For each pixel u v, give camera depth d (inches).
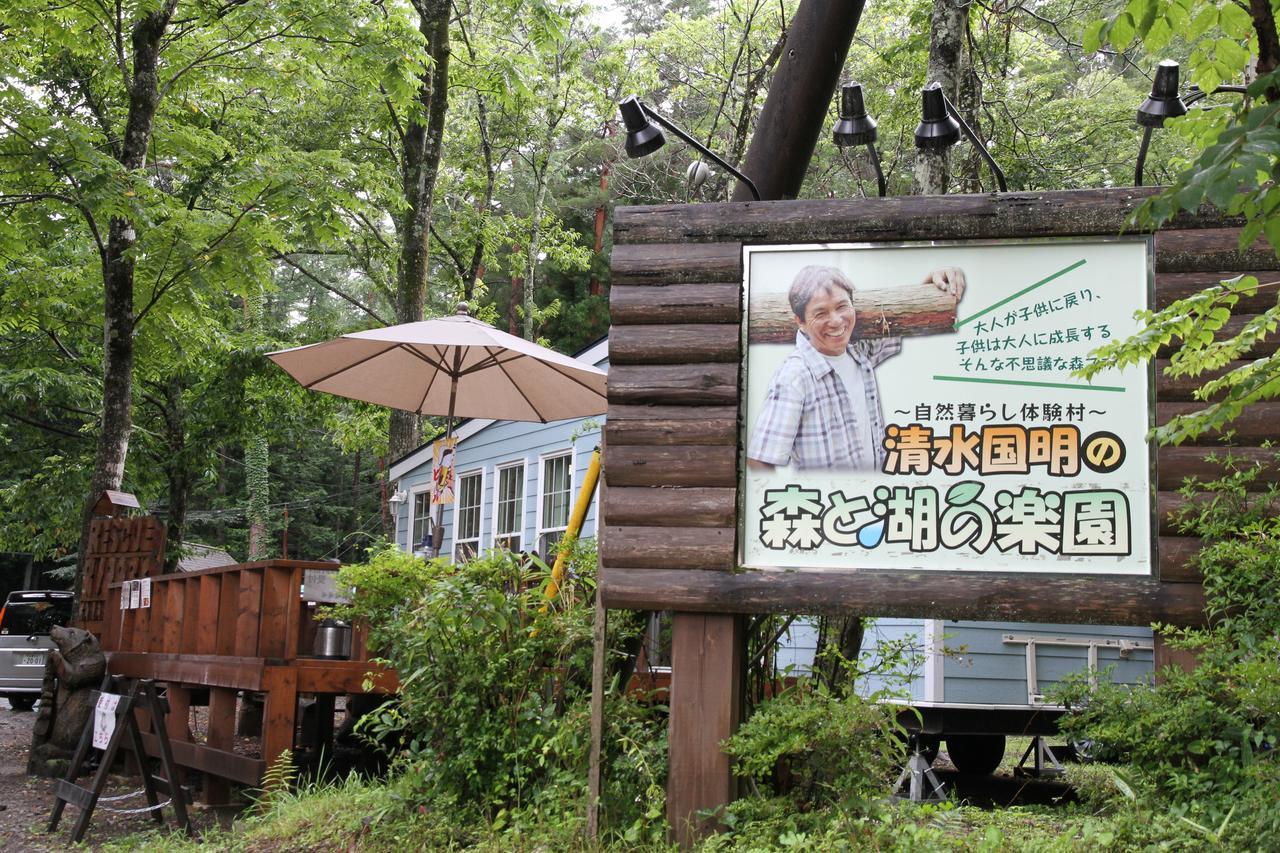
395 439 764.0
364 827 239.1
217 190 668.7
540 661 241.6
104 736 301.3
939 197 210.7
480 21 866.8
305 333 876.0
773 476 209.8
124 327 515.5
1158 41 183.3
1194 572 192.9
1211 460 194.1
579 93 983.6
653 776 210.2
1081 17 548.1
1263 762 177.5
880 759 206.4
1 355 786.8
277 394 754.8
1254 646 178.9
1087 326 204.1
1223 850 165.5
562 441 563.5
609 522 210.8
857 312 211.8
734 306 214.1
